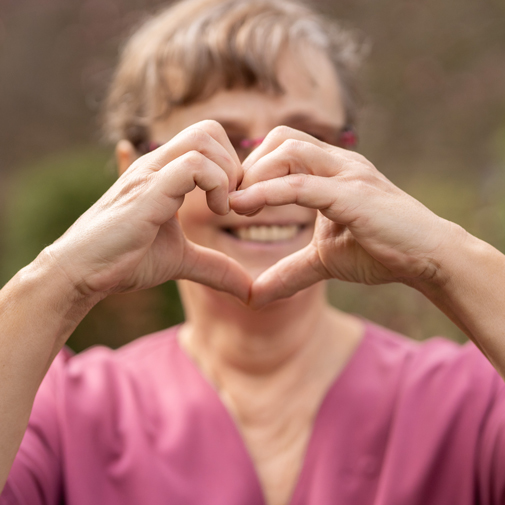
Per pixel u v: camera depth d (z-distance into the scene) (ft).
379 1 17.21
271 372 4.14
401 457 3.72
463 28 16.65
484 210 10.78
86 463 3.79
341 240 3.04
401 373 4.06
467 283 2.76
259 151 2.92
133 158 4.60
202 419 3.95
